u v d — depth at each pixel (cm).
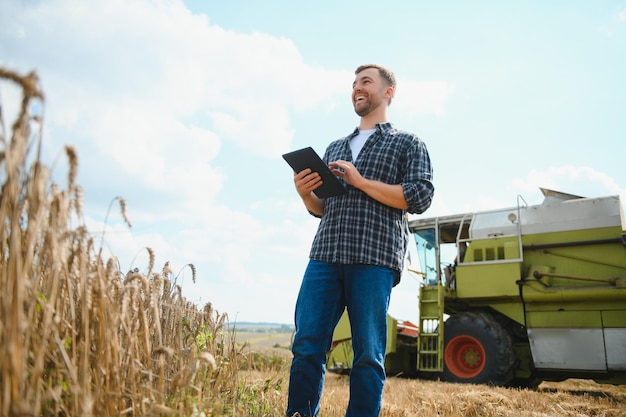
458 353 969
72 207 165
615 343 843
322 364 292
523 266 958
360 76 334
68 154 150
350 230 295
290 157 298
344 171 296
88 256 182
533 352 906
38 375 142
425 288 1032
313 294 297
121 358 198
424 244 1091
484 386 721
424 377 1088
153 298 205
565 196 964
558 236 931
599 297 858
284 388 421
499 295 945
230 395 293
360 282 288
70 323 180
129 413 197
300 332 293
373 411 269
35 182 145
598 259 888
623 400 679
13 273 137
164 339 262
